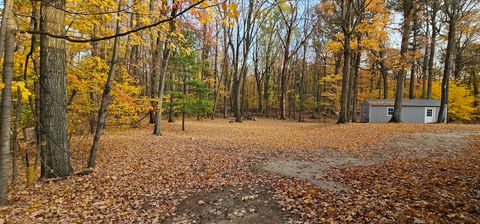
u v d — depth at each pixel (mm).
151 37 7824
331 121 32938
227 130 17766
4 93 4227
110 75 7242
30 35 5465
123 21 6383
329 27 22766
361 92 43281
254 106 52250
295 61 41719
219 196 5164
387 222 3688
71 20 6074
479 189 4734
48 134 5828
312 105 39719
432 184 5176
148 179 6227
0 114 4305
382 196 4703
